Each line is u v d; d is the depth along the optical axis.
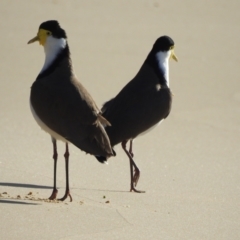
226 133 19.08
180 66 26.88
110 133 14.30
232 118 20.61
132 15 36.31
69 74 12.96
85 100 12.53
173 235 11.08
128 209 12.32
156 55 15.32
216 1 40.97
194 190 14.06
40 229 10.63
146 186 14.23
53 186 13.38
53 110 12.47
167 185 14.36
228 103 22.23
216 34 33.34
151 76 15.20
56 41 13.03
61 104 12.44
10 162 15.09
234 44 31.44
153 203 12.98
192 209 12.68
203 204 13.06
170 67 26.64
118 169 15.36
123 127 14.39
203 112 21.11
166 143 17.88
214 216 12.31
